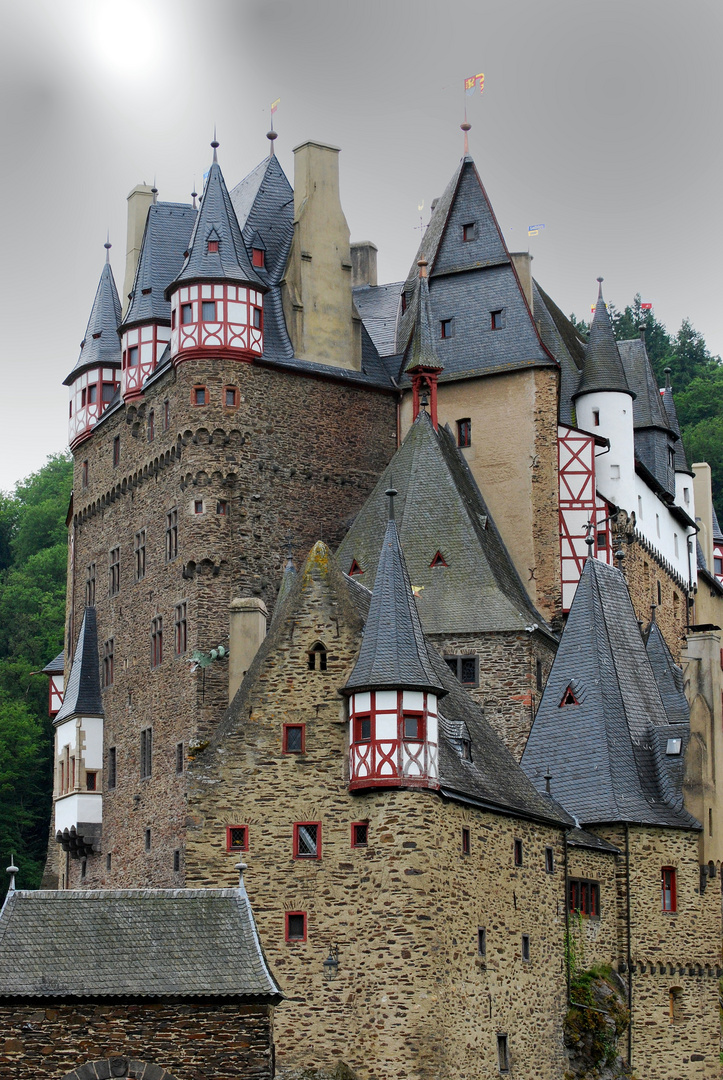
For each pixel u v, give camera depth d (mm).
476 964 47781
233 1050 40219
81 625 76062
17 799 95438
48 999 39719
